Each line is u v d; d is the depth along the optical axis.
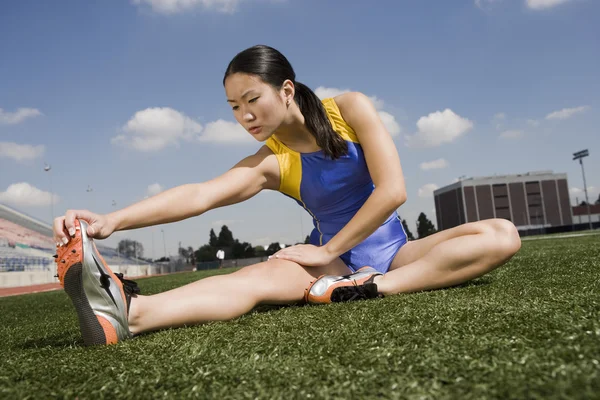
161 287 7.40
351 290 2.16
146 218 1.89
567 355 0.97
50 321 3.07
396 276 2.28
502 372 0.90
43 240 37.69
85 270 1.57
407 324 1.46
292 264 2.17
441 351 1.09
